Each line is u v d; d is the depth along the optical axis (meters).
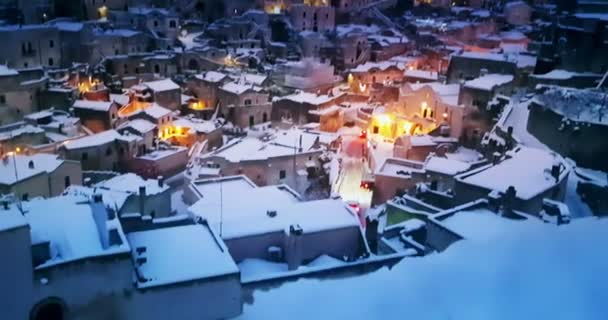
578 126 50.62
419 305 23.73
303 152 69.19
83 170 69.75
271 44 120.38
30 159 61.47
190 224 30.17
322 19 131.12
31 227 23.06
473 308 22.55
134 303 23.20
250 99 91.56
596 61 68.62
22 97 79.88
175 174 76.44
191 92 98.94
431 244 33.47
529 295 22.73
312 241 34.44
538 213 37.84
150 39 109.94
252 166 66.00
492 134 60.19
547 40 90.62
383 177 56.00
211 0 135.12
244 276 30.55
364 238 35.22
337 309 24.64
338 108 89.62
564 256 25.67
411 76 91.62
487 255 26.97
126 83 99.25
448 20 136.88
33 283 21.14
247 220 35.62
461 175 42.31
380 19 141.25
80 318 22.38
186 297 24.03
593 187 43.81
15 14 109.31
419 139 65.56
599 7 78.94
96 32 103.06
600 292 22.17
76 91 85.38
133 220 28.98
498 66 77.06
